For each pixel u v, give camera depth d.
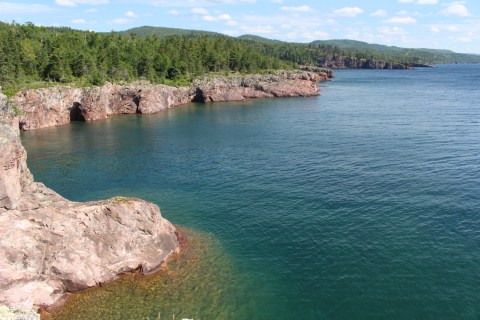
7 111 53.59
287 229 48.00
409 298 35.19
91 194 60.97
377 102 163.75
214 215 52.38
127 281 38.06
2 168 36.47
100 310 34.16
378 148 83.19
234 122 122.56
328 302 35.19
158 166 74.81
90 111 128.25
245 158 79.12
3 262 34.22
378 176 64.88
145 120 129.00
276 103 169.50
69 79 136.88
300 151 83.19
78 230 38.38
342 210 52.44
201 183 64.75
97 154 84.00
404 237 44.97
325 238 45.53
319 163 73.75
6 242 35.00
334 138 94.81
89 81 138.38
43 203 39.69
